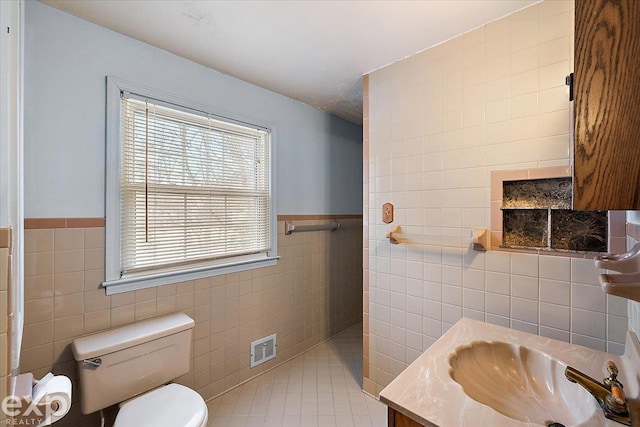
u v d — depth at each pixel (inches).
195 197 73.4
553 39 51.4
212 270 76.1
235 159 82.2
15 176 31.8
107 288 58.9
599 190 25.4
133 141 63.3
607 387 30.5
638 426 27.0
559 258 51.5
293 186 98.1
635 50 24.1
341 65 74.5
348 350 104.0
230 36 62.0
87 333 56.6
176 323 63.1
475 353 44.2
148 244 65.5
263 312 89.0
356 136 126.3
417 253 69.6
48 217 52.4
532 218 55.7
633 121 24.2
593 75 25.8
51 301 52.7
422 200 68.3
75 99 55.3
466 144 61.6
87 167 56.7
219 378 77.8
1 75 26.2
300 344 101.3
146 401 52.8
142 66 64.0
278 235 93.3
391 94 73.7
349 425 67.1
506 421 28.1
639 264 31.7
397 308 73.4
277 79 82.4
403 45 65.6
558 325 51.6
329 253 113.1
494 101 57.8
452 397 31.9
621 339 46.1
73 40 55.1
